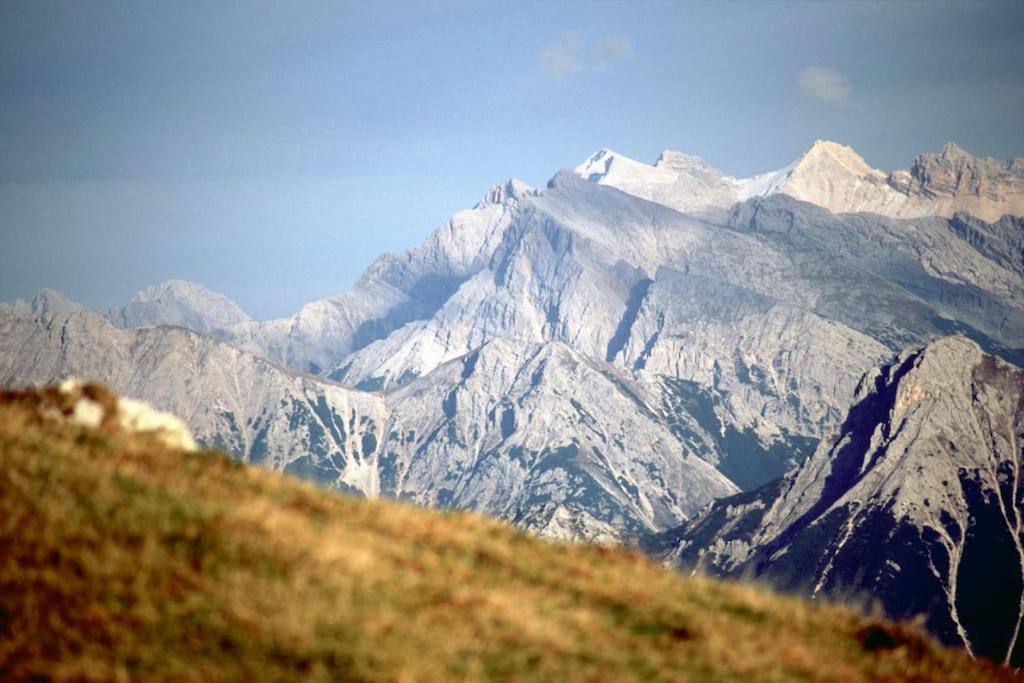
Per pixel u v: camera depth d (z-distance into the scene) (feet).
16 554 380.37
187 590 376.27
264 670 349.20
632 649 396.78
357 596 388.78
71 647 352.49
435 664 359.25
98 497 412.16
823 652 433.89
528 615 400.26
